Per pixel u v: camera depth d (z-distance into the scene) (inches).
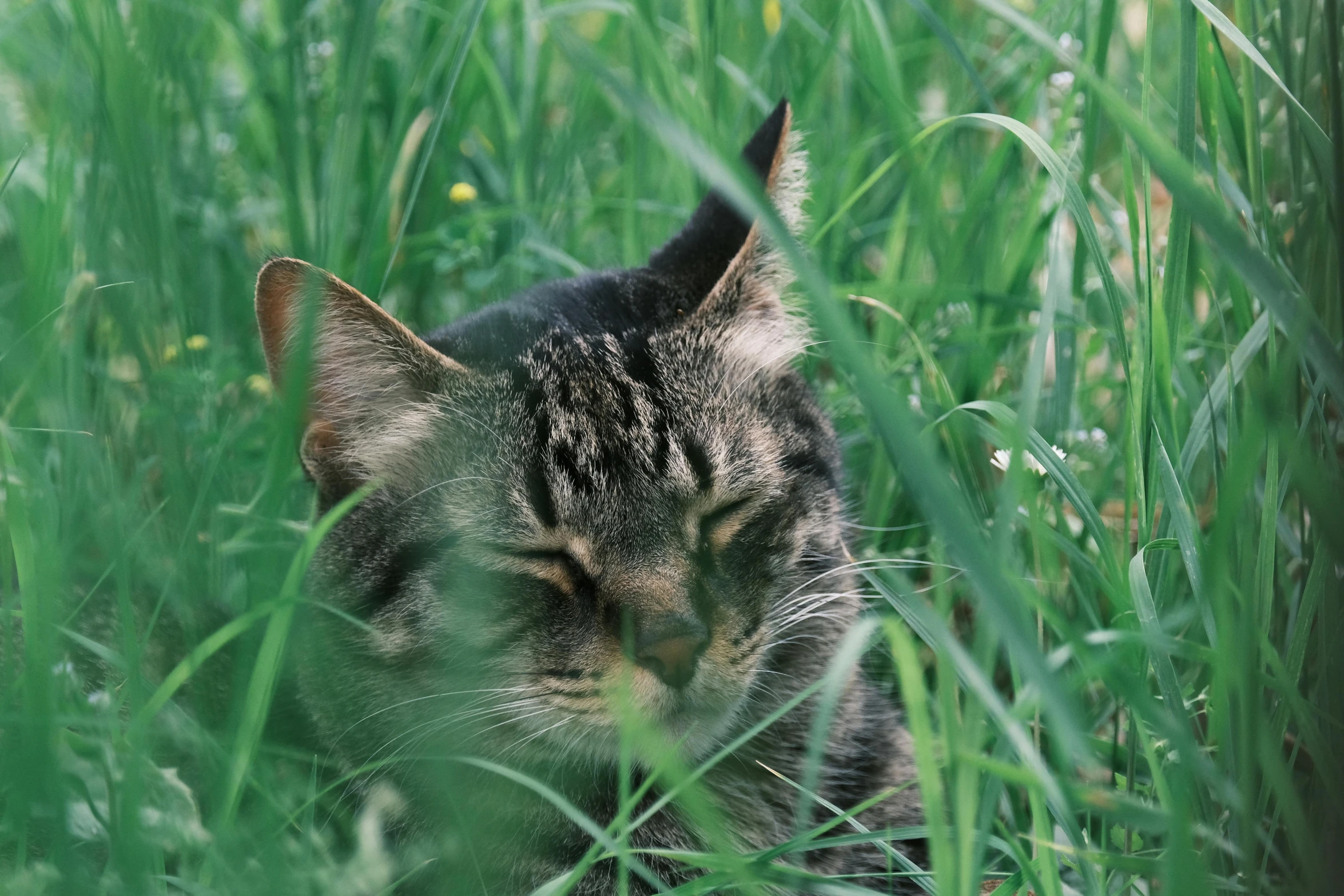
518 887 114.7
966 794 73.3
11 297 156.1
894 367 148.1
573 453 115.1
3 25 168.4
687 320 126.0
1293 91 110.3
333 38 183.3
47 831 92.7
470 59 186.2
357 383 118.9
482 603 113.3
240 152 209.5
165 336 160.2
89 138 180.4
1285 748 112.5
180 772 115.7
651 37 170.6
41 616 89.0
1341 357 78.2
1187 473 108.7
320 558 121.3
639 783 118.5
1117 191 202.7
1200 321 158.7
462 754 117.0
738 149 170.1
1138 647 104.3
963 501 124.6
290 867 90.4
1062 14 167.8
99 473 124.0
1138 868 83.4
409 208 149.6
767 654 121.7
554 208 182.1
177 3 182.9
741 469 118.0
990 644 80.5
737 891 109.0
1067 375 142.8
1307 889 78.2
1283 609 112.9
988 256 162.1
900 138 156.8
